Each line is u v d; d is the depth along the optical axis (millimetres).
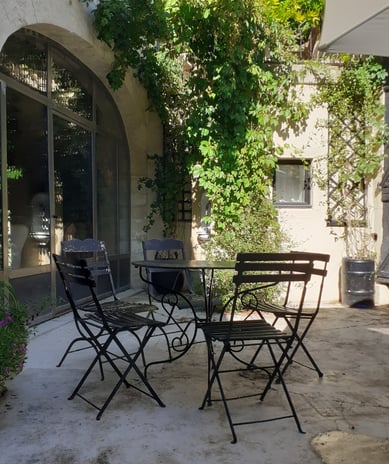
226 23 4934
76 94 5000
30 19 3588
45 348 3562
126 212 6426
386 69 5535
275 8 6754
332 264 5887
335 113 5711
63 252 3521
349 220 5812
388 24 2410
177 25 5027
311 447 2055
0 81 3428
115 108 6000
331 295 5895
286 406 2510
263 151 5570
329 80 5688
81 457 1958
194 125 5430
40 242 4301
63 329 4117
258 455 1984
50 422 2285
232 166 5473
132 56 5035
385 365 3232
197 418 2350
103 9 4562
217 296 4734
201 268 3066
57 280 4590
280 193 5938
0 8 3195
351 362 3301
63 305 4723
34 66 4180
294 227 5832
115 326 2604
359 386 2816
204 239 6086
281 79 5613
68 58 4770
